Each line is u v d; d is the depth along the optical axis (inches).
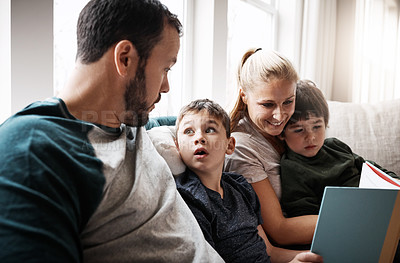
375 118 61.1
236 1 74.1
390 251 28.7
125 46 23.2
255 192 39.6
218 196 33.2
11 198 15.5
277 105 40.8
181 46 58.4
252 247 32.5
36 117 20.3
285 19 90.1
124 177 23.4
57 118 21.3
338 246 27.9
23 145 17.7
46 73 31.9
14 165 16.6
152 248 22.5
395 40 103.3
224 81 60.4
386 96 103.3
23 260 14.2
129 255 21.4
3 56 29.8
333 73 104.1
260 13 84.6
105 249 20.8
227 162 42.2
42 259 14.7
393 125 60.0
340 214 26.6
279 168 43.4
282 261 36.1
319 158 43.6
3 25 29.5
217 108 35.8
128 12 23.2
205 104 35.5
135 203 22.3
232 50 73.8
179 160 33.6
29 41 30.4
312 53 88.5
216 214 31.6
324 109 44.7
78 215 18.5
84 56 23.5
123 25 23.1
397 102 63.0
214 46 57.2
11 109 29.5
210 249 26.5
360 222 27.3
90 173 19.9
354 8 99.4
